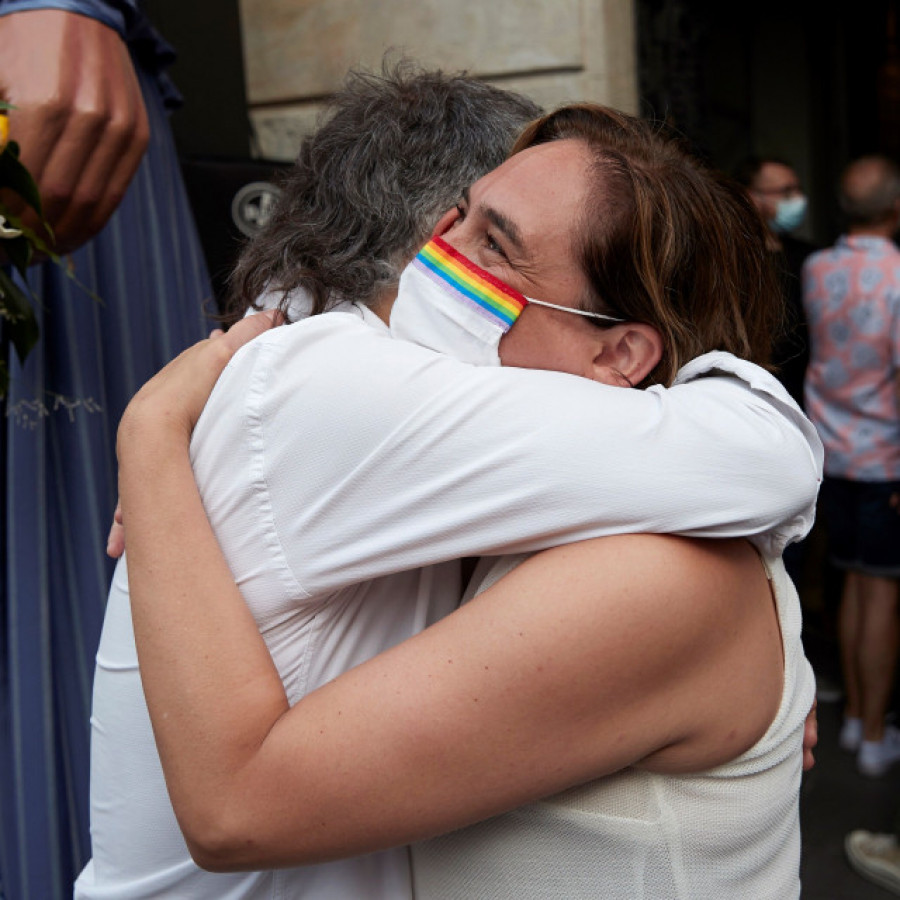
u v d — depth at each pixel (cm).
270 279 116
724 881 97
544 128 106
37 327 151
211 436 93
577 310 98
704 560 89
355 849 86
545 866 96
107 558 175
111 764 105
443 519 88
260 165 229
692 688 90
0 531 173
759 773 97
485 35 305
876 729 344
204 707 86
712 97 491
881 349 324
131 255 179
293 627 95
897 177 329
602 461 86
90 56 149
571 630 84
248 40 322
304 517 91
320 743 84
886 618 338
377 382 90
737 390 94
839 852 305
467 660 84
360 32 314
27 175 139
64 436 172
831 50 578
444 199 111
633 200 95
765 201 359
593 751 86
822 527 445
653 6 345
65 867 168
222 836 85
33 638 167
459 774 84
